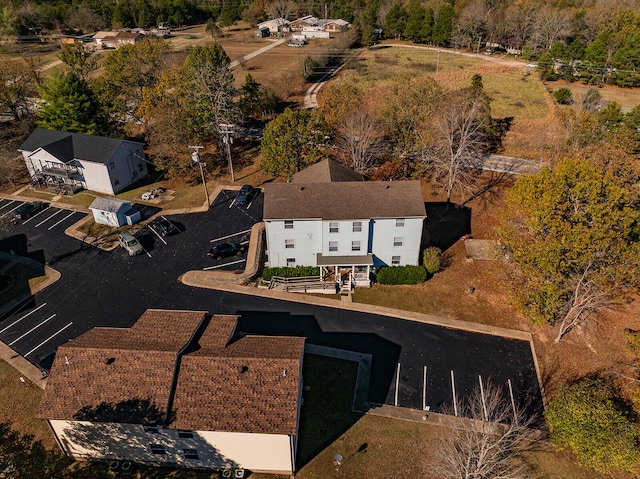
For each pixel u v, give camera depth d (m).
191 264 43.31
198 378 25.75
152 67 68.06
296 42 122.81
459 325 36.31
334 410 29.72
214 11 164.50
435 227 48.00
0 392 31.12
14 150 62.62
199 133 61.00
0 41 123.19
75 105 60.69
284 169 52.38
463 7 123.81
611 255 30.19
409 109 51.97
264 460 25.72
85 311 38.06
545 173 32.19
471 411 29.55
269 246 39.97
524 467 26.31
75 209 52.91
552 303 31.66
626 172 37.16
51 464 23.92
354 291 39.97
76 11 140.75
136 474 26.61
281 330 35.88
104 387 25.58
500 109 73.62
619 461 24.45
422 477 25.97
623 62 82.56
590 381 28.59
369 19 126.88
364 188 39.69
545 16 104.88
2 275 41.16
